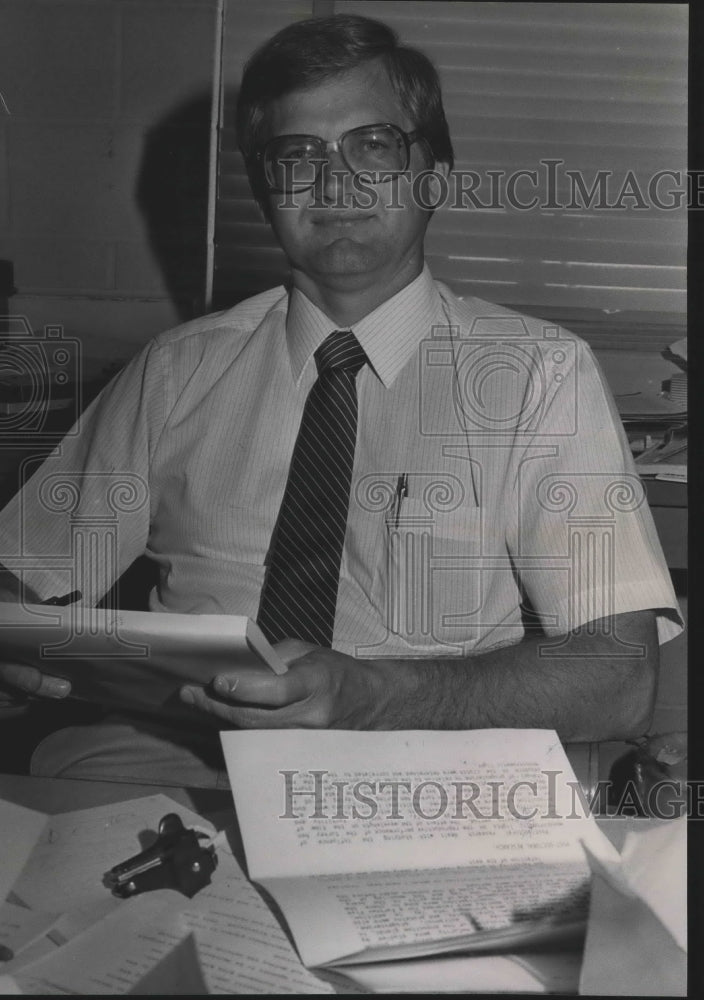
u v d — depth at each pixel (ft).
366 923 1.84
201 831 2.23
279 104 3.76
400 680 2.97
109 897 1.98
